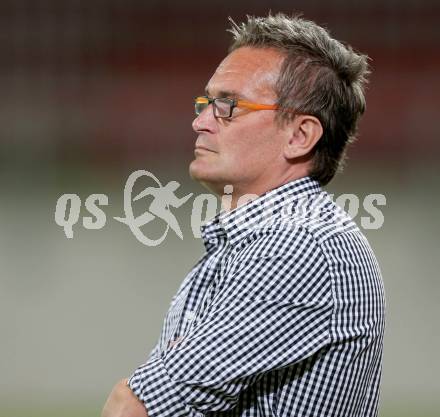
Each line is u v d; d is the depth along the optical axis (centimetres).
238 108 830
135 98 5972
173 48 6131
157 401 718
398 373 2805
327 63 845
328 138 846
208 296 784
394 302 3206
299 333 733
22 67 6103
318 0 5969
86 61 6116
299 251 744
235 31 890
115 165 5438
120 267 3456
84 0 6131
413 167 5016
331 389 752
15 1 6125
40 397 2570
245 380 727
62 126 5778
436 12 5847
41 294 3397
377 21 5903
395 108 5669
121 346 3042
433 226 3800
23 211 4312
